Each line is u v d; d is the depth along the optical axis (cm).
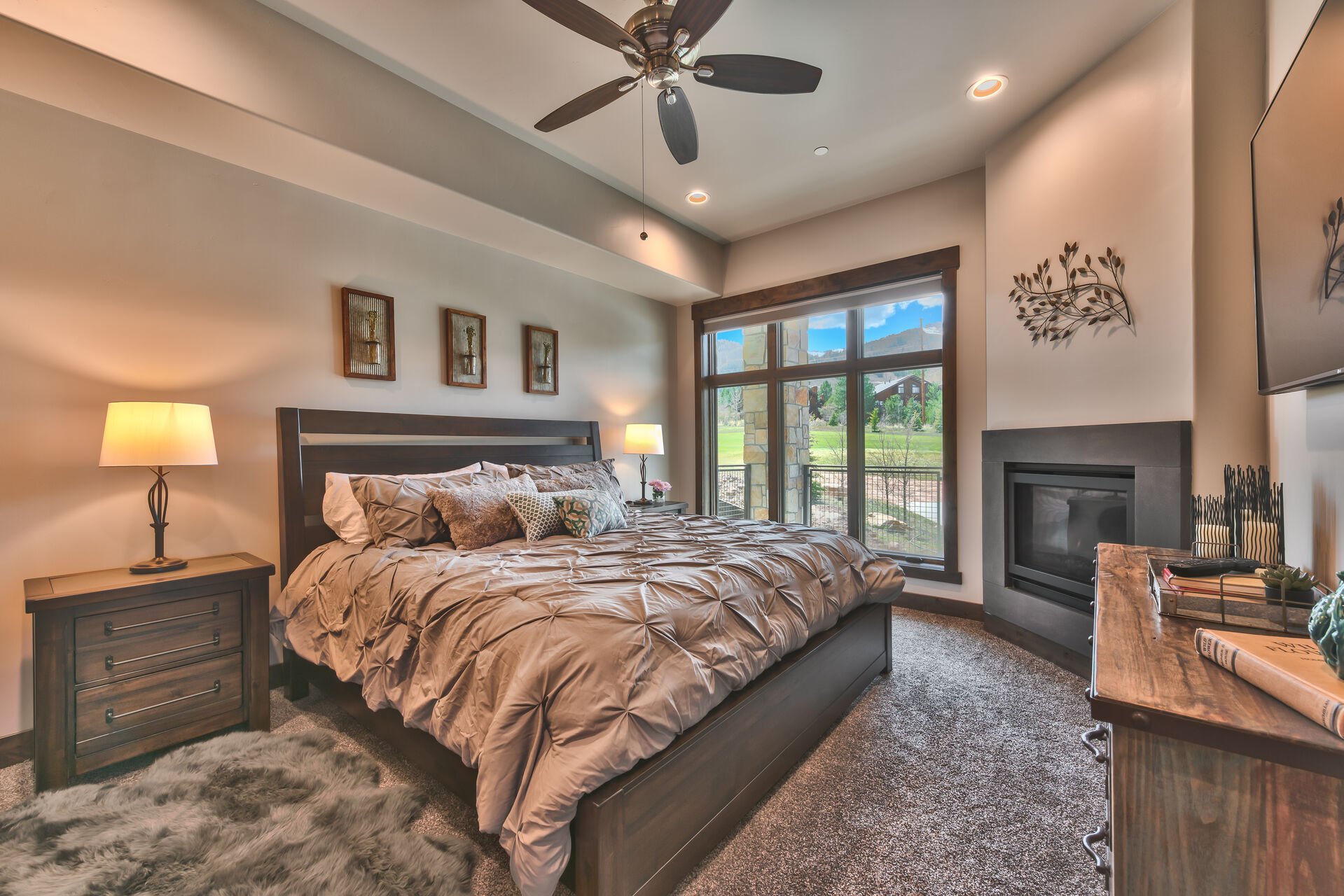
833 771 184
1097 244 249
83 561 207
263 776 175
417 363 313
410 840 145
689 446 501
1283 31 180
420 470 305
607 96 193
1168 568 112
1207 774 63
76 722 174
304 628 225
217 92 190
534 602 151
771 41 226
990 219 310
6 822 151
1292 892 59
